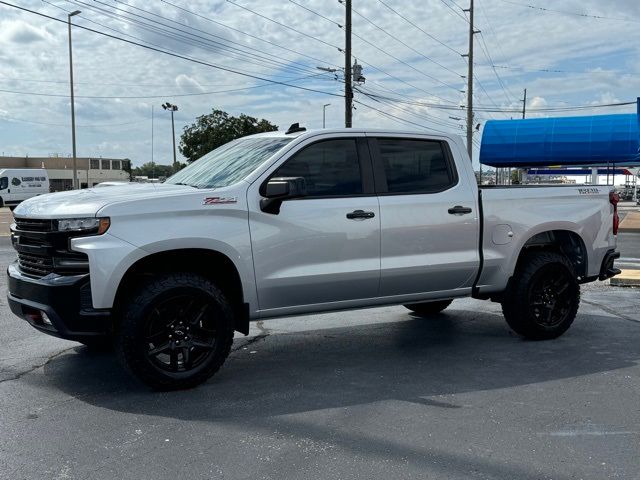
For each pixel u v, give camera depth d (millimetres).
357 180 5617
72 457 3760
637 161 26578
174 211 4812
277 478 3477
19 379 5301
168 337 4902
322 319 7836
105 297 4578
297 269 5297
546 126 27062
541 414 4457
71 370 5555
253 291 5164
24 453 3816
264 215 5145
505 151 27734
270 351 6293
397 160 5855
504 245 6262
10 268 5340
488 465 3629
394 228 5676
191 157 48750
